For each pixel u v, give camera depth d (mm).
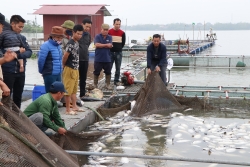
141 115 8945
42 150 4328
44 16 28406
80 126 7590
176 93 10695
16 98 7066
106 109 8992
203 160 4652
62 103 8633
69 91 7918
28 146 4008
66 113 8016
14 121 4277
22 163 3697
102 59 10672
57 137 6227
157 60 10164
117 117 8898
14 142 3797
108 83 11188
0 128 3789
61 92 6312
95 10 28531
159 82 9508
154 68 10164
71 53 7797
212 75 17922
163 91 9516
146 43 32000
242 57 20016
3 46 6570
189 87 11812
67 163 4609
